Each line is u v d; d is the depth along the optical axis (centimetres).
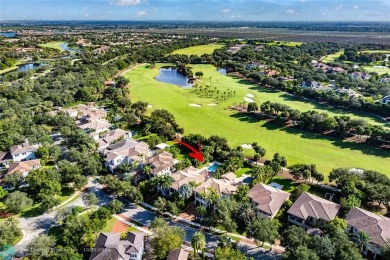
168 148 11519
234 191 8612
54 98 17212
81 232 7025
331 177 9319
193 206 8681
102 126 13312
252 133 13650
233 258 6091
